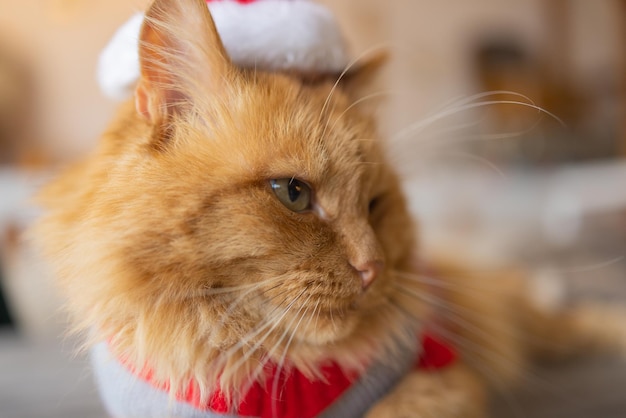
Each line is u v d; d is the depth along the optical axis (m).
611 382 0.45
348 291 0.30
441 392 0.34
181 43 0.31
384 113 0.42
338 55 0.35
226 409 0.30
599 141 1.33
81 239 0.30
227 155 0.29
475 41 1.44
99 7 1.17
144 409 0.31
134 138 0.31
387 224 0.34
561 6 1.53
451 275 0.45
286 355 0.31
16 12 1.14
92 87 1.19
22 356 0.55
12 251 0.70
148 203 0.29
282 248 0.29
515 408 0.41
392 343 0.34
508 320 0.48
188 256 0.28
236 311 0.30
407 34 1.39
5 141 1.14
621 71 1.47
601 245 0.83
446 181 1.03
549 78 1.47
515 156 1.16
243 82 0.31
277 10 0.34
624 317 0.53
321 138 0.31
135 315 0.30
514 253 0.79
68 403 0.44
